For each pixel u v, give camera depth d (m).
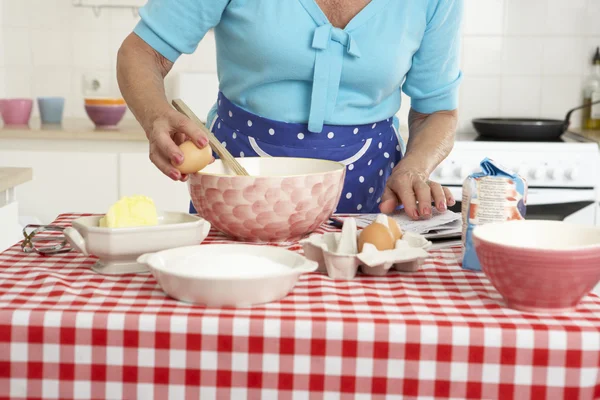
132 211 1.04
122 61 1.39
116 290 0.94
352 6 1.39
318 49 1.38
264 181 1.11
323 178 1.15
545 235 0.96
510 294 0.89
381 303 0.90
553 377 0.82
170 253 0.96
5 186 1.85
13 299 0.88
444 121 1.58
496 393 0.83
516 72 3.35
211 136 1.22
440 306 0.90
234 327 0.82
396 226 1.06
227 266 0.91
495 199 1.04
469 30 3.33
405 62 1.46
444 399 0.83
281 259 0.96
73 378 0.84
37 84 3.37
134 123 3.15
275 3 1.38
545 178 2.79
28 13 3.32
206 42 3.33
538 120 3.23
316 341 0.82
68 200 2.86
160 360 0.83
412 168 1.38
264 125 1.48
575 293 0.87
